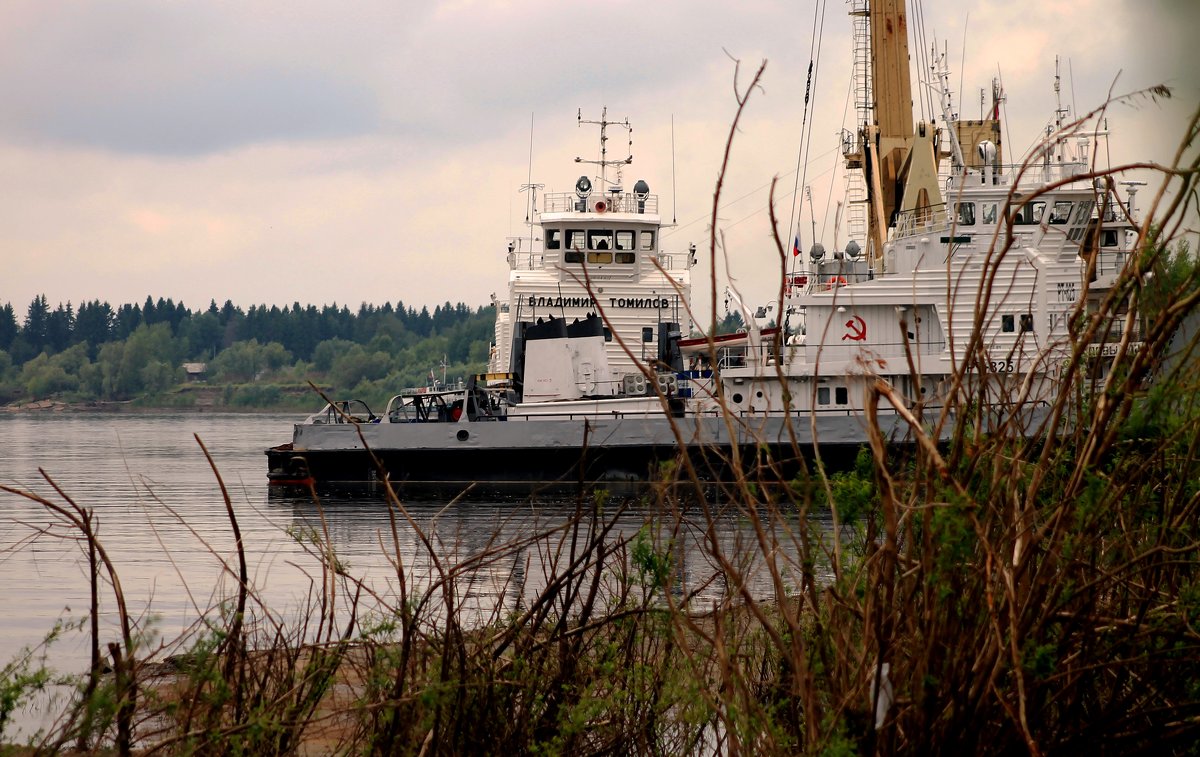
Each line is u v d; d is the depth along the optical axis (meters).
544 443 80.06
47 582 42.38
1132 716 13.36
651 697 17.64
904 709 12.24
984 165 74.56
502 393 93.31
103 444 160.12
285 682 16.89
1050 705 13.34
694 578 22.19
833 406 74.38
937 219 74.88
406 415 90.06
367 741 16.92
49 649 29.89
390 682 17.05
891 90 91.00
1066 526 12.09
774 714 15.69
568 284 96.88
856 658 13.26
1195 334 11.97
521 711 16.73
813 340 75.38
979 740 12.55
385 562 44.56
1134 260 11.63
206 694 16.16
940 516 11.55
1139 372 11.65
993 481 12.17
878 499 13.88
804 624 16.80
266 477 98.31
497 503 71.44
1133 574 13.04
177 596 39.03
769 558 12.21
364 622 19.92
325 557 17.22
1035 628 12.55
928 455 11.92
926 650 12.20
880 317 74.81
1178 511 13.89
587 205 99.81
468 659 16.84
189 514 68.88
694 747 17.41
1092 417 12.66
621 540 18.48
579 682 17.58
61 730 16.89
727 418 11.98
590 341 84.62
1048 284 69.69
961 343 71.88
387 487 16.02
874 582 12.41
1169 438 12.41
